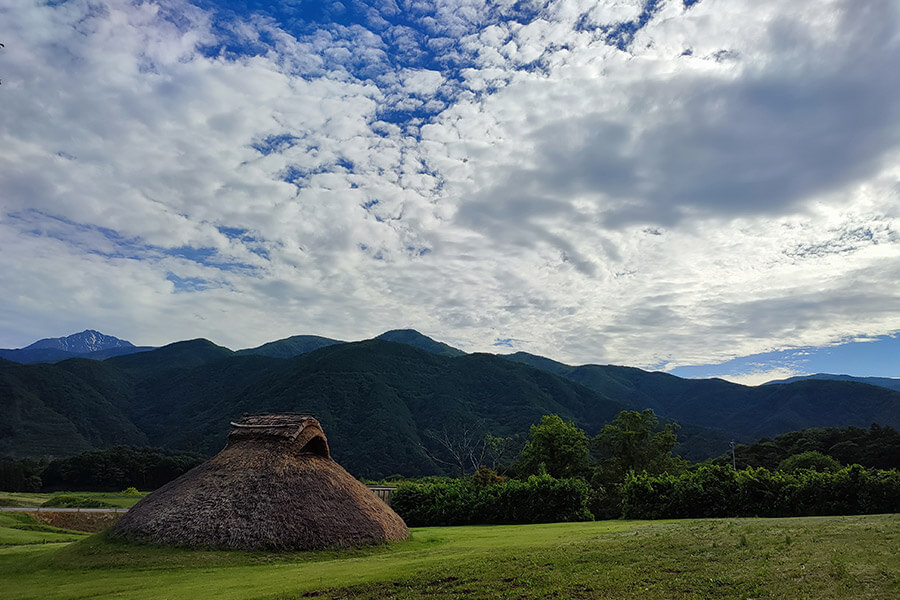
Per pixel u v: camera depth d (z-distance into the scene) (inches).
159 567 573.9
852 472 831.1
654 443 2224.4
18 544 862.5
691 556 431.2
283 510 674.2
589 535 633.0
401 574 448.8
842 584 317.1
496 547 578.6
